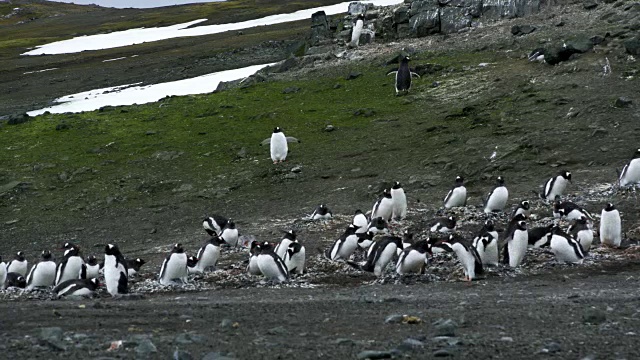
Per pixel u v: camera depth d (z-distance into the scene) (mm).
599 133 26312
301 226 21594
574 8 39594
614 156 24734
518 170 24953
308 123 32594
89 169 29484
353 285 15414
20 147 32594
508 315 10852
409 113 32031
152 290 15711
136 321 11125
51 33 114812
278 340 9406
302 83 38250
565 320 10352
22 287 17094
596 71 31594
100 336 9867
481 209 21266
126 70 61312
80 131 34219
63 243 23016
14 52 88625
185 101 37844
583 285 14055
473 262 15203
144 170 29250
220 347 8977
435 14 41812
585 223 17109
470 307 11719
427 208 22516
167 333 10117
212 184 27297
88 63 69938
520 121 28672
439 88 34031
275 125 32812
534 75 32875
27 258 21656
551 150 25859
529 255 16844
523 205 19484
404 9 42875
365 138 30094
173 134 32875
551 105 29453
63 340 9477
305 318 11109
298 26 80625
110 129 34344
